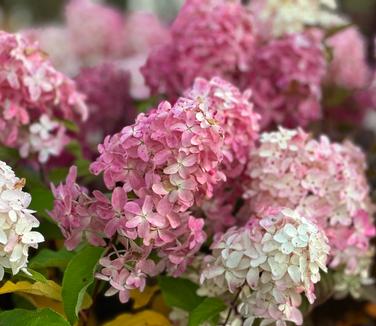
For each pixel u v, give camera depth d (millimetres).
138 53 2064
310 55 1167
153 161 783
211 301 852
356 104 1507
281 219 812
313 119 1200
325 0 1273
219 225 934
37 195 952
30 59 990
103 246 824
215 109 892
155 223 786
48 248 984
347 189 937
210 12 1158
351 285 1004
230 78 1161
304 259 797
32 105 1000
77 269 813
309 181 923
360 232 959
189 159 786
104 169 800
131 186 792
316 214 921
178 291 889
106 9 2105
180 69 1153
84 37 2061
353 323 1174
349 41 1489
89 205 812
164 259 833
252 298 819
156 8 3205
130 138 790
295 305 821
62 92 1034
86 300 852
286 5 1242
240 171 927
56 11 3541
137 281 812
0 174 756
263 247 802
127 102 1402
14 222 743
